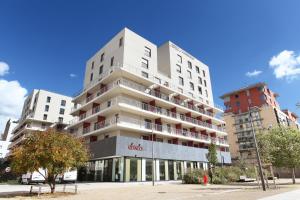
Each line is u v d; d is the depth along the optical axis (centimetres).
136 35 3534
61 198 1180
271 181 2931
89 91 3497
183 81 4153
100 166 2866
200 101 4125
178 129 3509
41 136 1400
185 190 1639
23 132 5628
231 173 2791
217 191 1523
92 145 2891
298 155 2222
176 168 3206
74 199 1142
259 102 6238
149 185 2241
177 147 3262
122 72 2964
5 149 8306
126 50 3275
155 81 3334
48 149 1337
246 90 6600
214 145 3181
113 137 2595
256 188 1720
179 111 3809
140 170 2723
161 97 3522
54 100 6000
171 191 1567
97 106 3256
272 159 2234
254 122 6053
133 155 2641
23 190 1602
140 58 3444
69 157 1395
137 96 3123
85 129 3259
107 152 2597
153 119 3303
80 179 3136
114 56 3428
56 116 5888
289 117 7144
